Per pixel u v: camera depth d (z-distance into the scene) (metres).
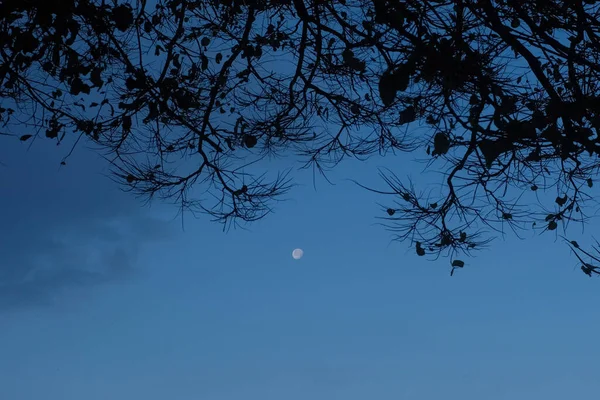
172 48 6.64
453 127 5.04
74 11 5.70
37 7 5.45
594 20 5.00
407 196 6.18
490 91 4.88
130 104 6.58
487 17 4.96
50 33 5.88
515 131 4.39
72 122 6.62
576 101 4.55
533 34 4.80
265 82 7.38
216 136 7.17
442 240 6.27
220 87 7.30
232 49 7.20
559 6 5.20
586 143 4.50
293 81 7.26
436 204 6.25
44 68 6.29
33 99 6.40
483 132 4.57
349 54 5.80
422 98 5.10
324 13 6.51
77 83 5.88
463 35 5.12
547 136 4.48
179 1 6.70
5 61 6.04
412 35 4.66
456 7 4.96
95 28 6.04
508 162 6.04
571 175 6.13
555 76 5.00
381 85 3.50
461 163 6.08
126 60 6.31
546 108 4.45
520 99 5.03
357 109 7.11
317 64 6.92
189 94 6.95
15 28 5.89
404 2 4.80
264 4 6.87
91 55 6.27
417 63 4.25
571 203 6.20
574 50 4.98
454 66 4.27
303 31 6.87
